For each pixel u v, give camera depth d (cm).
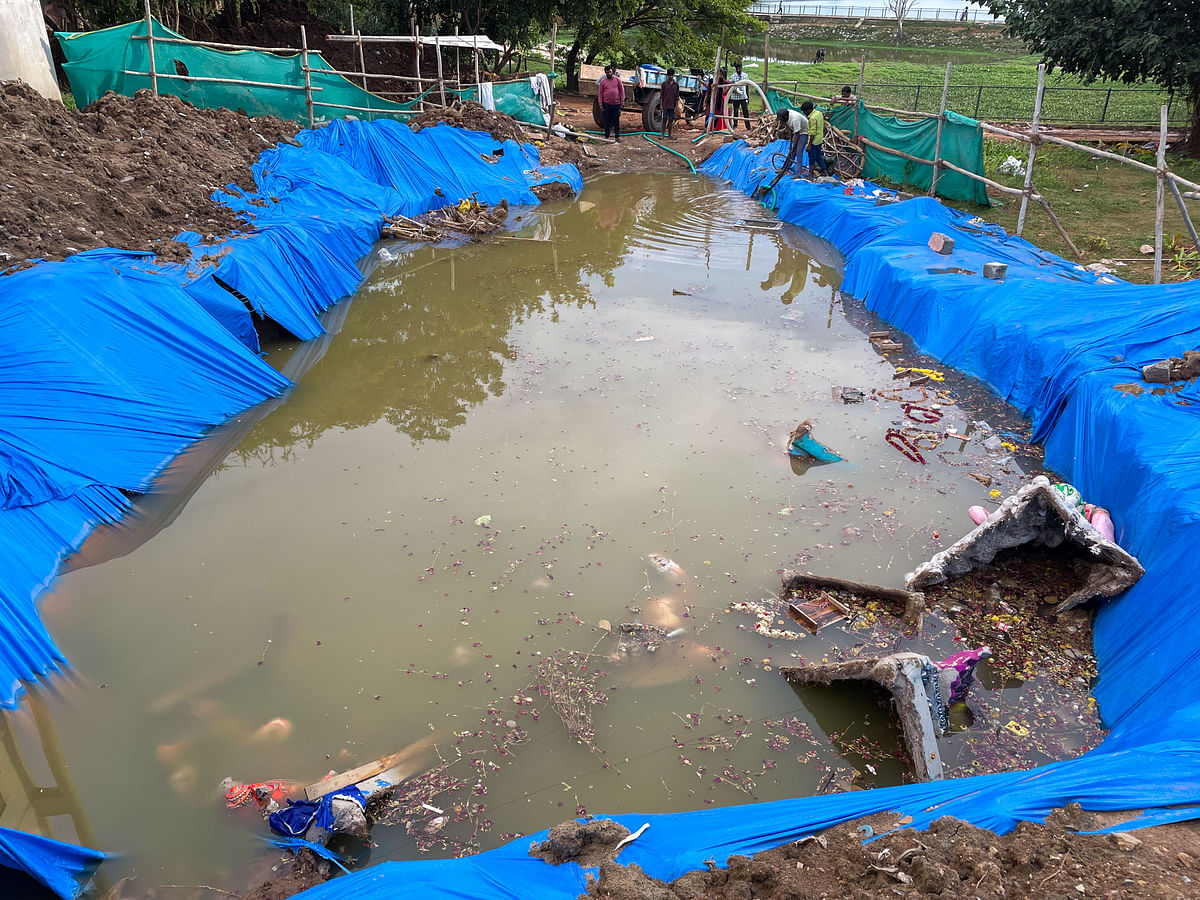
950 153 1462
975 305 922
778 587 578
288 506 669
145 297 800
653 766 443
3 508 575
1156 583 502
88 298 752
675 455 741
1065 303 848
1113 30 1662
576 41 2673
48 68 1210
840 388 860
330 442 772
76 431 662
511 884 332
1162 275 1038
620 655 516
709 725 470
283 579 582
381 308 1107
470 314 1089
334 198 1326
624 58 2767
